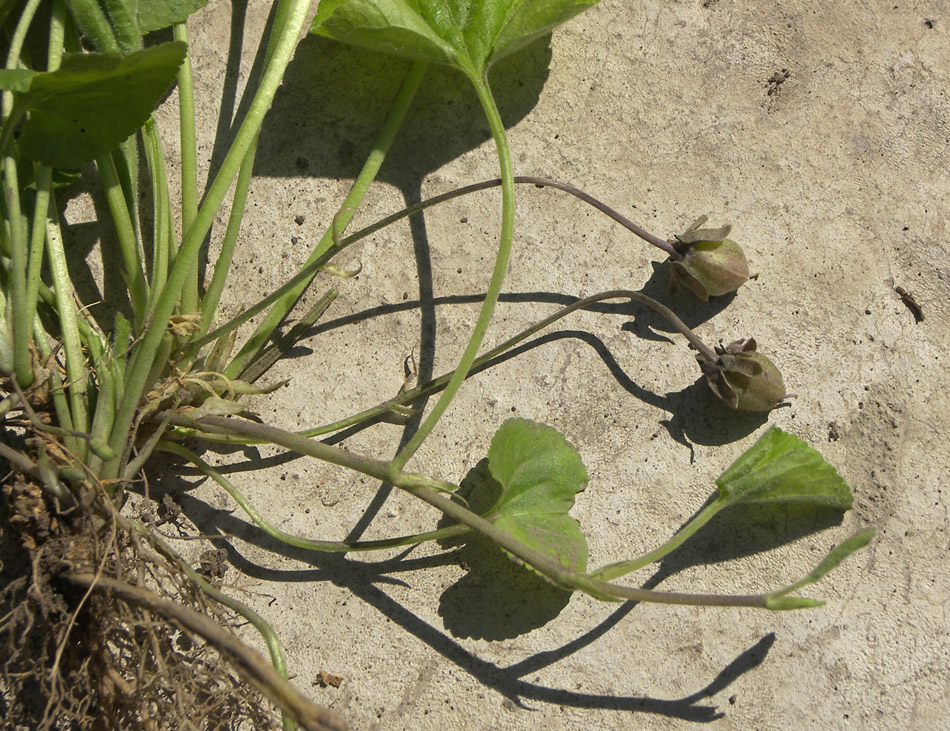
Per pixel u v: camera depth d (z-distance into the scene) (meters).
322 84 0.25
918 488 0.24
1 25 0.24
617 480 0.24
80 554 0.22
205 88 0.25
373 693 0.24
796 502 0.24
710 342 0.24
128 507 0.24
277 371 0.24
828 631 0.24
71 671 0.23
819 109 0.25
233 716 0.24
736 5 0.25
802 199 0.25
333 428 0.24
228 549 0.24
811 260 0.25
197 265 0.24
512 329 0.24
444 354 0.24
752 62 0.25
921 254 0.25
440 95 0.25
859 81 0.25
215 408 0.23
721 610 0.24
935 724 0.24
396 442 0.24
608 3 0.25
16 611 0.22
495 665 0.24
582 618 0.24
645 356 0.24
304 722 0.21
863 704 0.24
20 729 0.23
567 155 0.25
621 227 0.25
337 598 0.24
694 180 0.25
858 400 0.24
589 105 0.25
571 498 0.24
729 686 0.24
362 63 0.25
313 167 0.25
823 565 0.21
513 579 0.24
